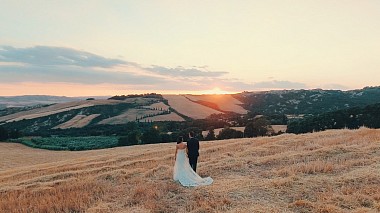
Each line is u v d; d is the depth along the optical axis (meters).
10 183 21.64
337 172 16.55
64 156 60.94
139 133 81.25
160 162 24.52
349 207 11.75
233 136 74.75
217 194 13.83
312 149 23.92
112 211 12.93
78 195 15.02
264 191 13.90
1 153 68.38
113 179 18.77
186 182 16.12
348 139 27.20
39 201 14.64
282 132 75.19
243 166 19.44
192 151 17.36
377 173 15.16
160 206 13.05
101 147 80.75
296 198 12.88
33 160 57.22
